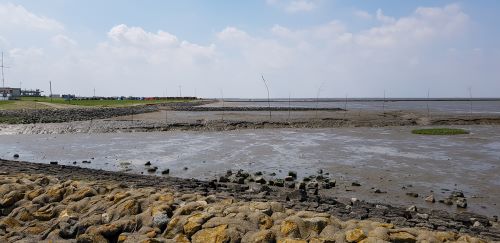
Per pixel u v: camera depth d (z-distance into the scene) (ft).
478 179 62.49
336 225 27.22
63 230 28.86
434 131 135.13
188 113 241.14
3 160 71.26
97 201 34.22
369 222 27.96
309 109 306.35
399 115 222.69
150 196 33.83
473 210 45.78
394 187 56.80
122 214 30.66
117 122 158.81
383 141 112.16
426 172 67.67
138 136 124.98
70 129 138.82
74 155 87.45
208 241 25.14
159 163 77.61
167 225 28.17
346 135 128.47
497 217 42.01
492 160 79.87
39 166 64.59
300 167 73.10
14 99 298.56
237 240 25.27
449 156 84.94
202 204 31.14
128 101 403.34
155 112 245.04
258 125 156.56
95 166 74.49
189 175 65.92
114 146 101.71
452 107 433.48
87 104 291.38
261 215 28.09
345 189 55.21
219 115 222.48
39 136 124.36
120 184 44.14
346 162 77.82
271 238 25.36
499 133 134.51
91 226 28.91
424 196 51.75
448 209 45.91
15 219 32.04
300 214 28.89
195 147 99.81
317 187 55.47
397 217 37.32
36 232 30.04
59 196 36.55
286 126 157.89
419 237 25.13
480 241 25.93
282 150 94.43
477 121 179.01
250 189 51.78
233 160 80.94
